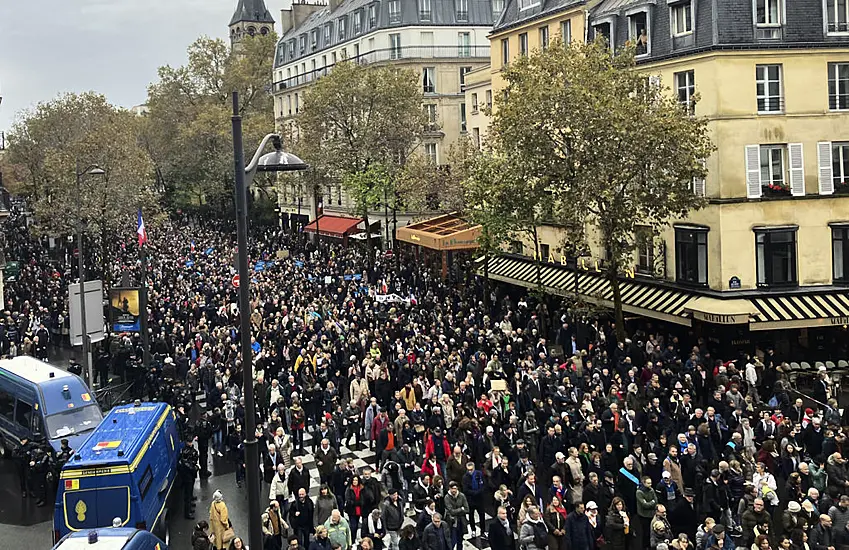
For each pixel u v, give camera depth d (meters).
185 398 27.08
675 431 21.33
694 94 30.84
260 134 85.56
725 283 32.47
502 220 32.59
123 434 19.62
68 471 17.75
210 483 24.12
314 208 82.88
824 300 32.22
